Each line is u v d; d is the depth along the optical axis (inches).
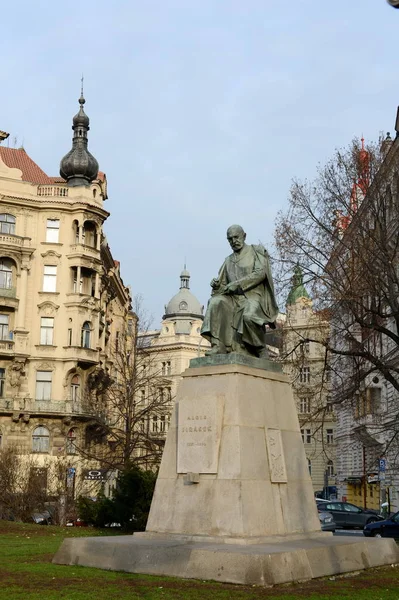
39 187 2245.3
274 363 559.5
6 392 2129.7
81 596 377.4
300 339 1178.0
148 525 517.0
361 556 510.0
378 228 1094.4
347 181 1128.2
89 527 877.2
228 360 527.5
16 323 2153.1
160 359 4212.6
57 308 2203.5
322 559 465.1
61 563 496.7
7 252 2144.4
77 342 2188.7
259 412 522.9
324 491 2536.9
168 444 531.2
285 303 1151.6
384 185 1106.1
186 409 520.7
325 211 1136.2
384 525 1143.0
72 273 2236.7
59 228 2245.3
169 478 520.4
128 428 1444.4
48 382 2181.3
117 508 817.5
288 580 426.9
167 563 444.8
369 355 1058.7
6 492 1102.4
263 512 494.6
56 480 1337.4
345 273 1069.8
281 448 528.1
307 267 1127.6
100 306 2353.6
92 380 2262.6
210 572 426.6
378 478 1464.1
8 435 2114.9
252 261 584.1
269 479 508.7
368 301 1130.7
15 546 640.4
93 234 2304.4
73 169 2292.1
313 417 1178.0
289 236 1131.3
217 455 499.5
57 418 2148.1
